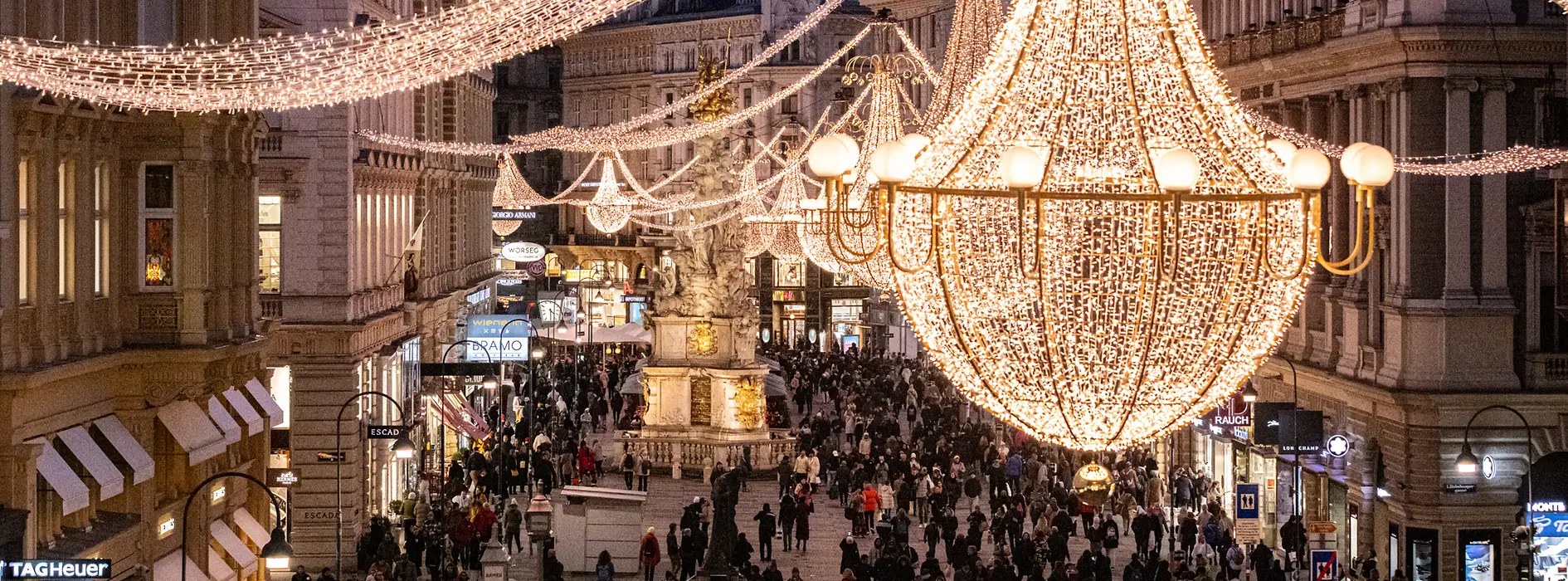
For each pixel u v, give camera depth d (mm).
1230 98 14328
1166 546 57562
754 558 55812
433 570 51344
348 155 61312
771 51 56844
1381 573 50344
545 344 112500
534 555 55625
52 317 36375
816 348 129000
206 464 42469
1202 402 14875
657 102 153625
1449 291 48031
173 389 40094
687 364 74250
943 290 14250
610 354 133875
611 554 53344
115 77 29547
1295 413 48188
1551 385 47750
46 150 36000
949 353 15125
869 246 28469
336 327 59969
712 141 74438
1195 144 14070
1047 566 51938
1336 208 54188
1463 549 47688
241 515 45469
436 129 87312
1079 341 14273
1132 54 13945
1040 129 14031
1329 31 53844
